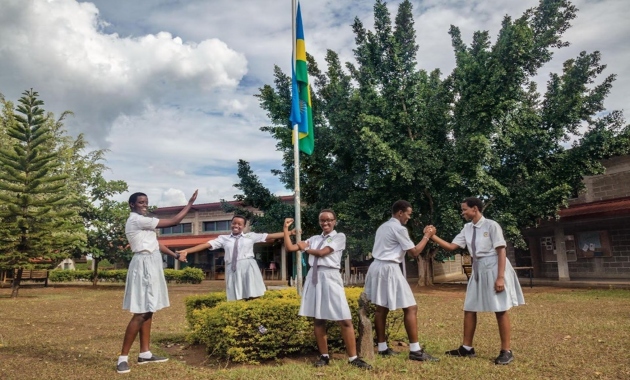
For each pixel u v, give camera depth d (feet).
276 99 56.80
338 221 54.03
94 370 16.76
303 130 25.73
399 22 58.23
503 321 17.17
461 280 77.30
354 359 16.55
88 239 80.94
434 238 18.86
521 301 17.76
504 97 48.16
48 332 26.20
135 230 17.35
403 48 56.65
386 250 17.95
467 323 18.24
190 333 21.62
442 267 86.38
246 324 17.80
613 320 27.04
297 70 25.63
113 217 82.28
